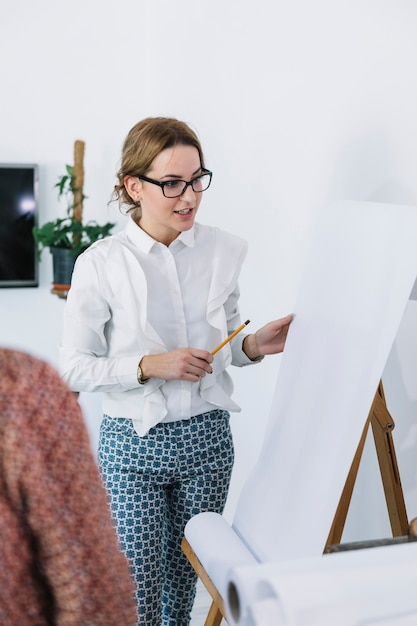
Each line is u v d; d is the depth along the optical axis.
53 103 3.36
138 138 1.77
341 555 0.94
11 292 3.44
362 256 1.45
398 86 1.78
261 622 0.87
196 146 1.79
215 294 1.89
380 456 1.65
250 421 2.60
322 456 1.38
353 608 0.87
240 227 2.58
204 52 2.72
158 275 1.86
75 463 0.87
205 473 1.89
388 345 1.30
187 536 1.58
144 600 1.86
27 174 3.33
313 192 2.16
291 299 2.29
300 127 2.19
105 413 1.91
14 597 0.85
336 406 1.39
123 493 1.86
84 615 0.87
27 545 0.86
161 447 1.85
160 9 3.10
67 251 3.12
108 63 3.35
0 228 3.36
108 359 1.82
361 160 1.93
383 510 2.00
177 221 1.79
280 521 1.43
